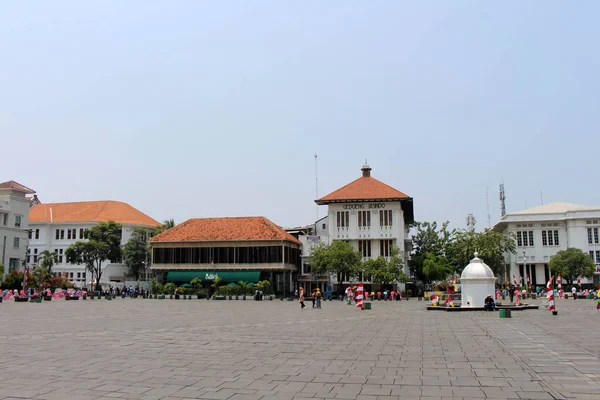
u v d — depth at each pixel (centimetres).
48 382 1166
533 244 8550
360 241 7456
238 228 7788
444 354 1583
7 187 8262
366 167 7962
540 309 3956
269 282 7100
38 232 9569
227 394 1044
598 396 1007
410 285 7756
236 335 2162
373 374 1255
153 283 7369
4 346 1800
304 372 1286
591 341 1873
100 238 8156
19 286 7206
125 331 2336
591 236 8169
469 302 4028
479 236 7569
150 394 1044
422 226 8262
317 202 7550
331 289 7475
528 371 1280
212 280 7450
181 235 7862
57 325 2653
